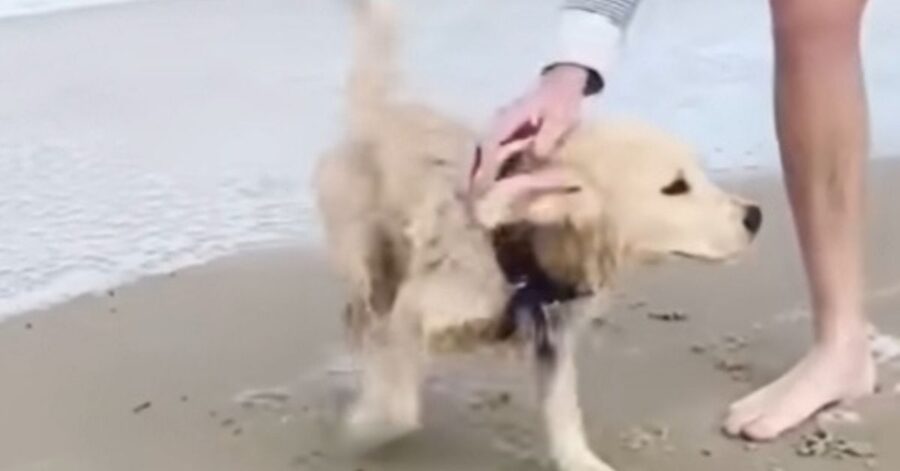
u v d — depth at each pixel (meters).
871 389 2.06
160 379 2.15
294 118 3.21
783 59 1.98
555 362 1.84
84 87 3.45
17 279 2.48
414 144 1.79
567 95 1.76
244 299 2.39
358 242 1.82
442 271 1.76
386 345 1.86
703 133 3.03
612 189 1.72
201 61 3.61
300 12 3.97
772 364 2.14
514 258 1.73
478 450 1.95
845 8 1.93
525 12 3.85
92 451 1.97
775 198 2.69
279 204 2.77
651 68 3.39
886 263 2.43
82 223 2.70
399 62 1.86
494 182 1.69
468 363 2.10
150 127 3.19
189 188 2.85
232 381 2.13
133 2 4.10
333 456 1.94
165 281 2.46
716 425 2.00
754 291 2.35
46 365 2.19
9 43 3.78
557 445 1.87
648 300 2.32
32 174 2.93
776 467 1.91
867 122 2.01
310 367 2.16
